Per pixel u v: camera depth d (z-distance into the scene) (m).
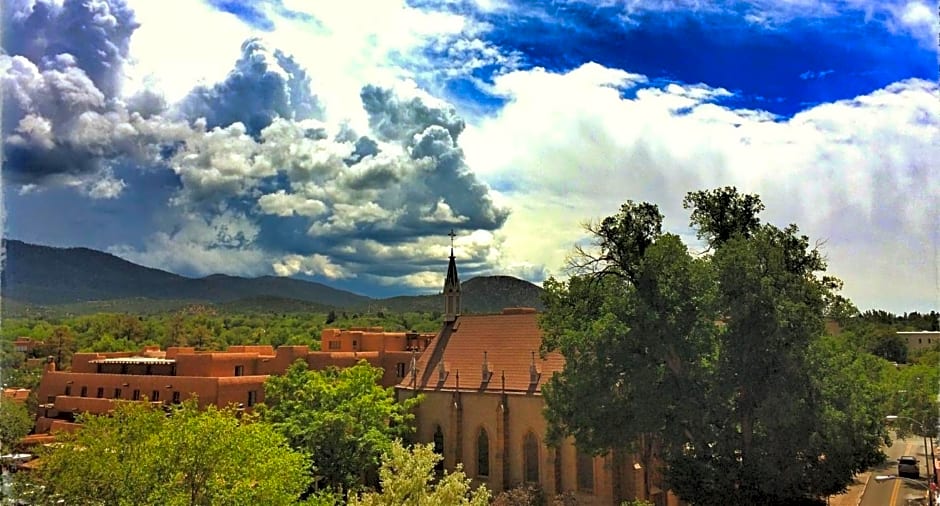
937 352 122.62
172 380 79.06
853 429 52.47
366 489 67.94
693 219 59.25
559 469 68.00
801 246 56.78
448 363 81.50
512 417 72.50
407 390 81.75
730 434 49.41
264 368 88.81
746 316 47.31
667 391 49.12
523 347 77.06
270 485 46.03
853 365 60.47
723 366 48.84
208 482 44.44
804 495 51.44
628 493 64.31
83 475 43.25
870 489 81.19
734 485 48.03
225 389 76.88
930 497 40.19
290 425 68.25
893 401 84.50
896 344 155.25
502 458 71.81
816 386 48.97
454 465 75.44
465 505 34.28
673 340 49.28
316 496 57.22
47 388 90.31
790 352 47.28
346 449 68.25
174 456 44.00
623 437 50.91
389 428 73.00
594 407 51.56
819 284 51.78
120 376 83.25
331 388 71.38
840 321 54.12
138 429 47.56
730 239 51.91
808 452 49.31
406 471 34.09
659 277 51.31
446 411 78.06
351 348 110.19
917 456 101.75
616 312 51.31
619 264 57.34
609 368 51.59
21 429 60.31
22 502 42.56
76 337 179.38
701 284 49.81
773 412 45.62
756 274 47.78
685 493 49.38
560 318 58.75
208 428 45.38
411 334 115.88
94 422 48.31
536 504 66.38
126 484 42.72
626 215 57.50
